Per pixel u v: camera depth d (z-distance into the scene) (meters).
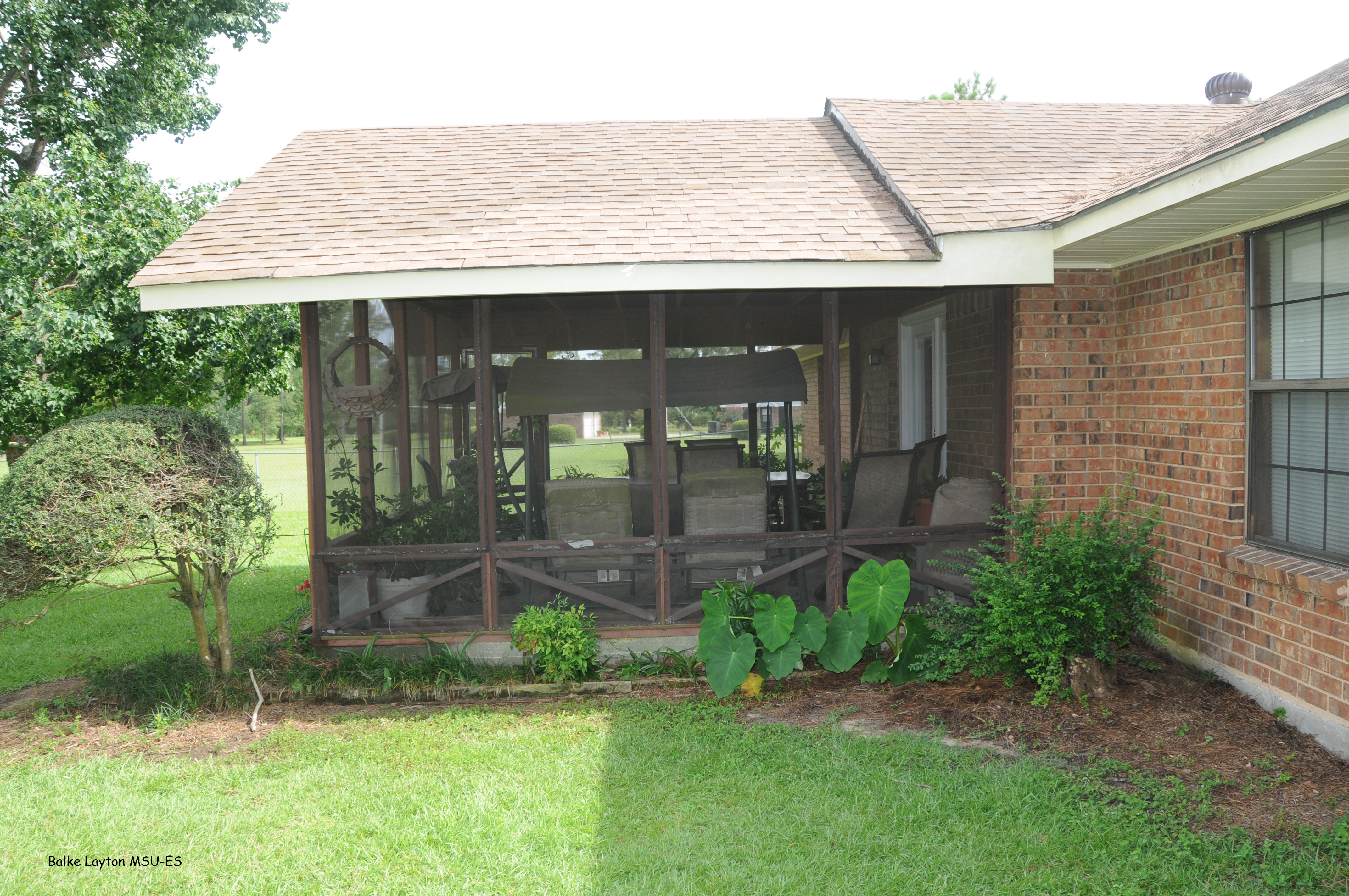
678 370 6.06
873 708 5.12
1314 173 3.65
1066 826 3.61
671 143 8.02
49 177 9.64
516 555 5.99
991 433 6.21
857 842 3.54
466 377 6.03
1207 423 5.12
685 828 3.71
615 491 6.10
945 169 6.52
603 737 4.77
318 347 5.93
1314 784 3.87
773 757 4.43
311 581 6.14
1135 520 5.90
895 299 6.10
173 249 5.85
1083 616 4.81
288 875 3.38
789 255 5.44
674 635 6.04
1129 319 5.93
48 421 9.93
